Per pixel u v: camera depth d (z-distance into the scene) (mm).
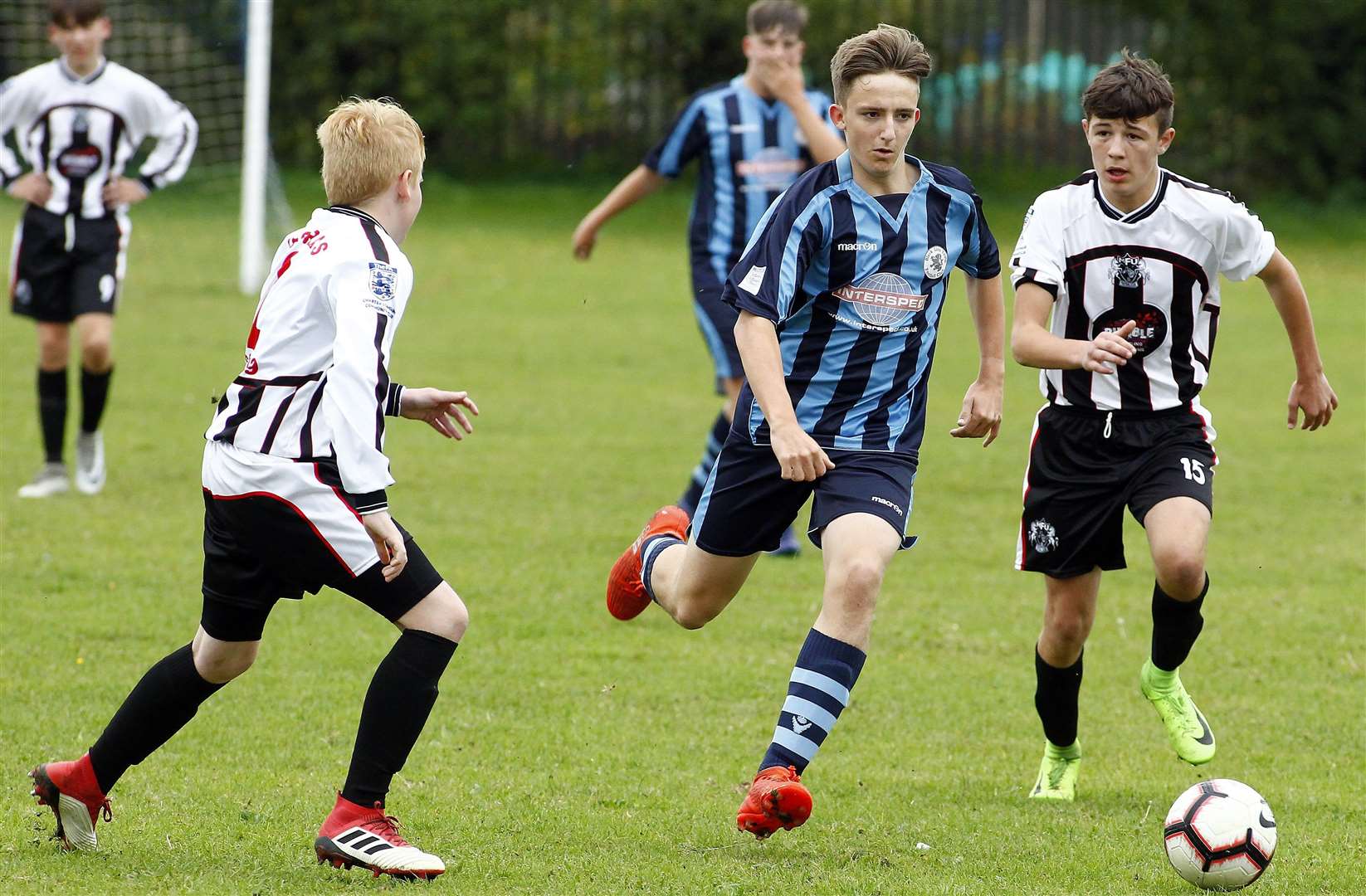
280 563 13367
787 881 13719
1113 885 13992
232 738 17812
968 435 16609
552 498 31109
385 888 13164
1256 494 33156
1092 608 17109
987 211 78250
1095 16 83125
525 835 14977
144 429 35750
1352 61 82938
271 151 79750
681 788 16750
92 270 29406
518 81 81812
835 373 15703
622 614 18562
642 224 76750
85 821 13859
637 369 45750
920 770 17828
